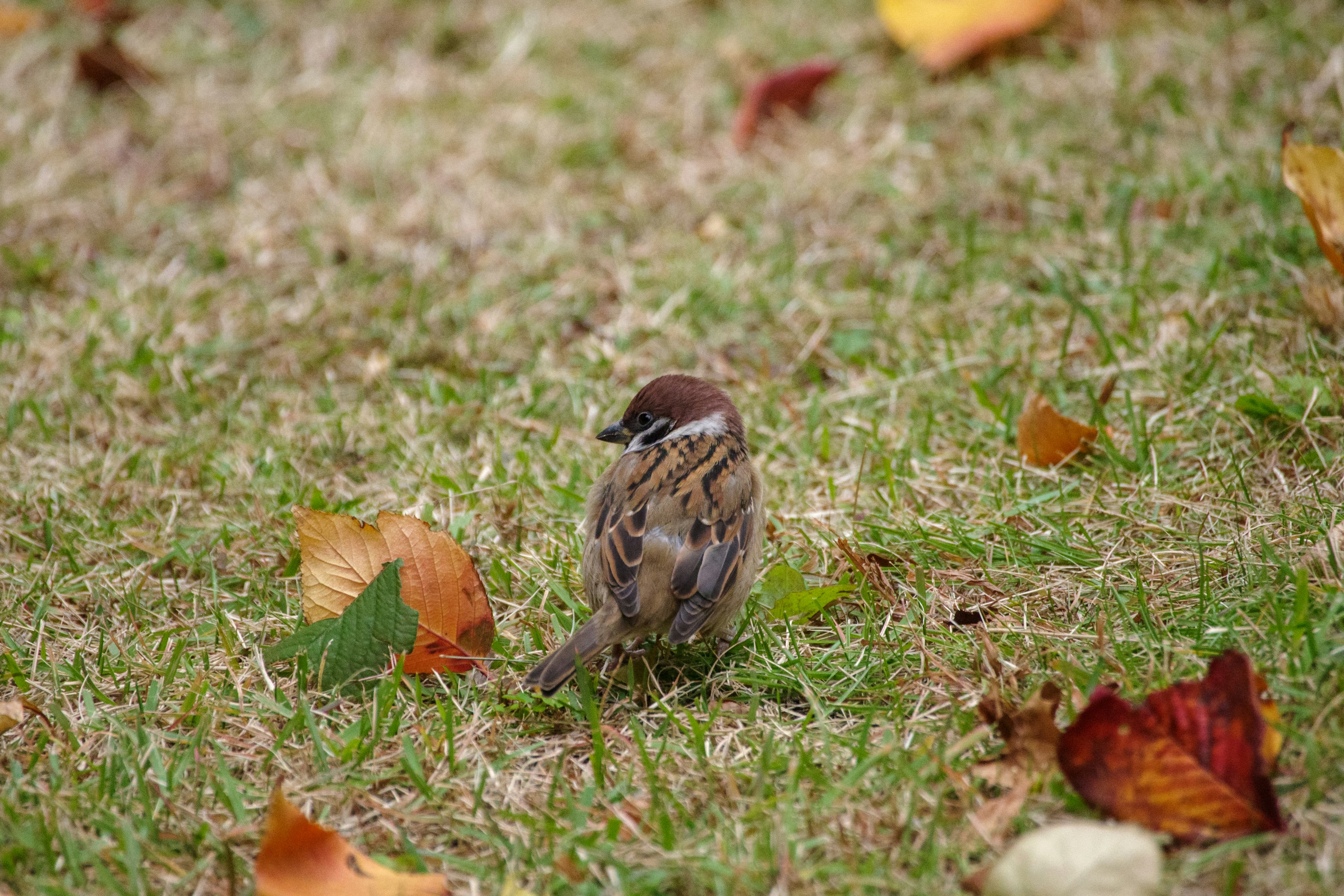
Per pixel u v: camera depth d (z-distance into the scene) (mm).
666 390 9375
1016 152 14781
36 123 17297
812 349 12406
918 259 13609
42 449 11266
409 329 13180
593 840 6598
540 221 14984
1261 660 7309
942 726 7340
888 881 6125
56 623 9078
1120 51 16328
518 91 17703
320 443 11305
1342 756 6453
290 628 8820
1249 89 15016
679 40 18406
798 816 6676
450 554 8227
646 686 8180
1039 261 12922
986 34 16484
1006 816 6422
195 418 11859
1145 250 12883
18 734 7723
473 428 11547
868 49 17703
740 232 14422
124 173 16250
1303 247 12125
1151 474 9797
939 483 10188
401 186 15828
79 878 6355
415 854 6586
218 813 7004
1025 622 8203
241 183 16062
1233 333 11297
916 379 11625
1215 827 6121
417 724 7773
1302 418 9617
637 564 8102
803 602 8523
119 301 13672
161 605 9305
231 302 13789
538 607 9094
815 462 10742
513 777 7316
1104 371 11266
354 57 18672
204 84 18062
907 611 8578
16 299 13945
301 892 6219
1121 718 6246
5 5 19625
